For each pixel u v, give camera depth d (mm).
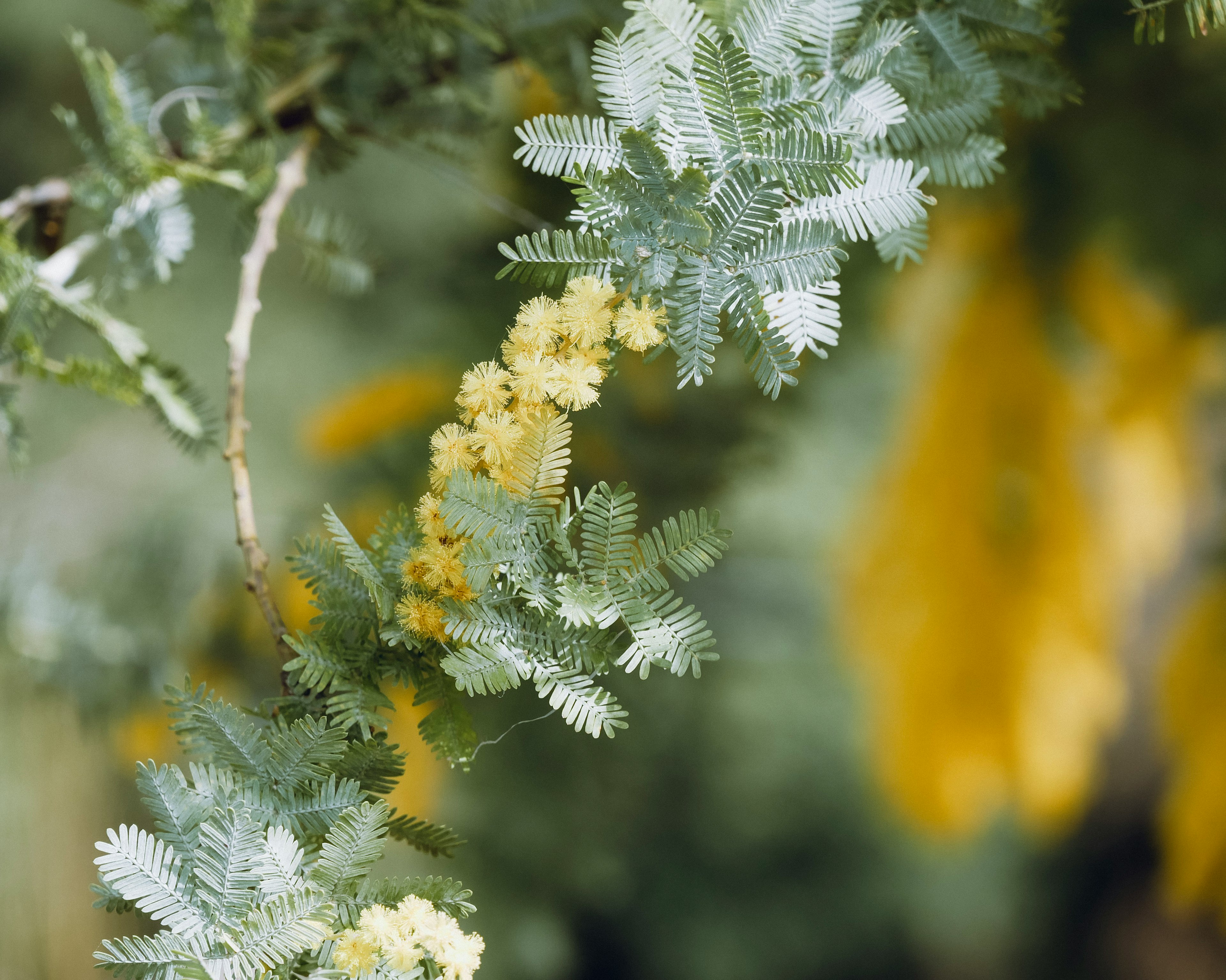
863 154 545
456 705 528
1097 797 2568
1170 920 2592
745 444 982
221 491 1243
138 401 610
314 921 500
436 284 1144
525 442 518
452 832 522
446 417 1031
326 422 1060
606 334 516
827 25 535
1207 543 1323
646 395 950
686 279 512
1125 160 967
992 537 1179
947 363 1187
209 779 512
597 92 604
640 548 516
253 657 942
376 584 521
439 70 621
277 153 642
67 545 981
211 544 964
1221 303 1082
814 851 2328
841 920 2367
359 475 1021
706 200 510
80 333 993
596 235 514
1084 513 1176
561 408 534
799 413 1114
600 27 600
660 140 512
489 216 1082
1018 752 1162
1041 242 1071
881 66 538
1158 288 1092
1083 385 1165
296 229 645
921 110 546
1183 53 889
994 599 1177
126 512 1057
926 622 1205
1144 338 1124
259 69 619
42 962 843
